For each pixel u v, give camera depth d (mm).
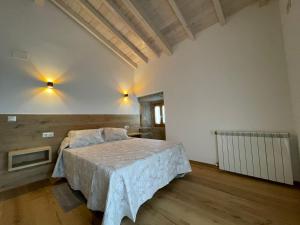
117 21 3334
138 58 4531
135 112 4797
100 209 1562
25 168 2568
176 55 3723
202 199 1897
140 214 1655
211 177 2557
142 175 1781
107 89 4074
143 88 4602
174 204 1817
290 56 1873
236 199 1859
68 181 2445
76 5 3141
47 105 2908
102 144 2975
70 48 3324
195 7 2795
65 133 3137
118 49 4285
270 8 2350
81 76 3498
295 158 2160
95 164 1720
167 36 3537
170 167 2318
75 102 3357
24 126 2607
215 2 2479
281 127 2271
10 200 2027
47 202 1960
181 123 3627
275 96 2320
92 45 3779
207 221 1499
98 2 2959
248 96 2584
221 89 2918
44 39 2914
